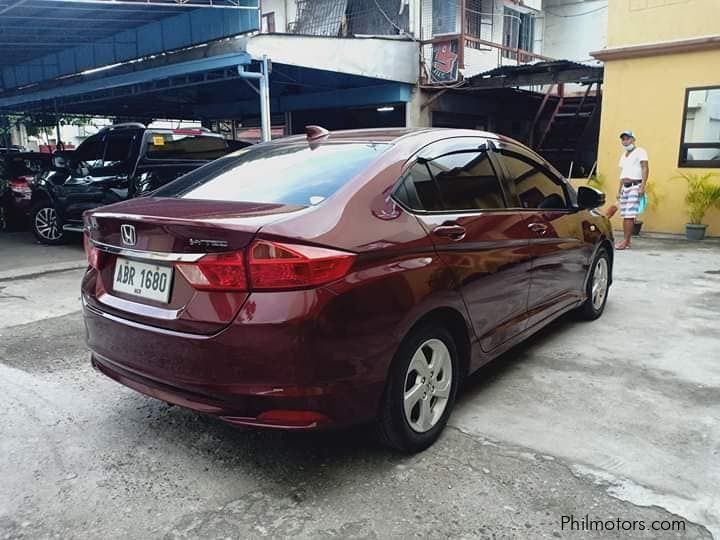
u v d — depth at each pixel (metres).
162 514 2.42
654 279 6.70
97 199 8.51
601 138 10.83
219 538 2.26
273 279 2.27
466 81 12.34
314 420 2.39
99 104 16.20
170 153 8.44
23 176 11.27
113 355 2.80
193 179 3.43
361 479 2.65
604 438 3.00
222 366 2.35
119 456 2.87
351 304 2.39
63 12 8.94
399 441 2.75
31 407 3.42
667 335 4.64
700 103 9.77
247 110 16.11
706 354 4.21
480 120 15.73
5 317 5.28
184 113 18.12
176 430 3.13
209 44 9.32
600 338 4.59
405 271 2.62
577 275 4.53
